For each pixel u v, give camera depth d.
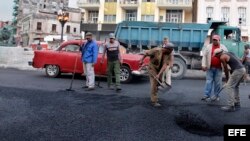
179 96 9.36
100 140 5.62
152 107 7.71
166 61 7.82
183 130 6.32
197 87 11.85
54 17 72.50
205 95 8.73
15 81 11.67
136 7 45.84
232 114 7.33
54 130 6.04
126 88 10.77
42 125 6.28
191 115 7.12
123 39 16.80
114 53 9.95
